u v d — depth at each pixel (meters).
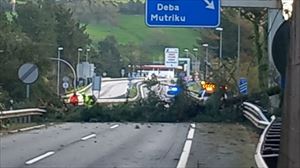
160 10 66.12
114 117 91.25
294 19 24.30
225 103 90.81
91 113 91.06
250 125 77.56
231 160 41.94
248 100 88.06
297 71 23.55
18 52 124.00
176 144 53.81
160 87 127.50
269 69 101.00
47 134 62.81
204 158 43.22
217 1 65.50
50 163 39.72
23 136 60.00
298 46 23.67
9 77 118.44
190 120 90.88
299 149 22.53
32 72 77.56
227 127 75.00
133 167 38.41
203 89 117.19
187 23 66.00
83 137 59.78
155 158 43.22
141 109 91.81
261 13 118.69
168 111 90.88
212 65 135.75
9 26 131.88
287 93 24.77
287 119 24.45
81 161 41.03
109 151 47.53
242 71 129.75
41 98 107.81
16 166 38.09
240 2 56.88
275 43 33.50
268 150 36.47
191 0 66.00
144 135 63.25
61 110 94.00
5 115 70.38
